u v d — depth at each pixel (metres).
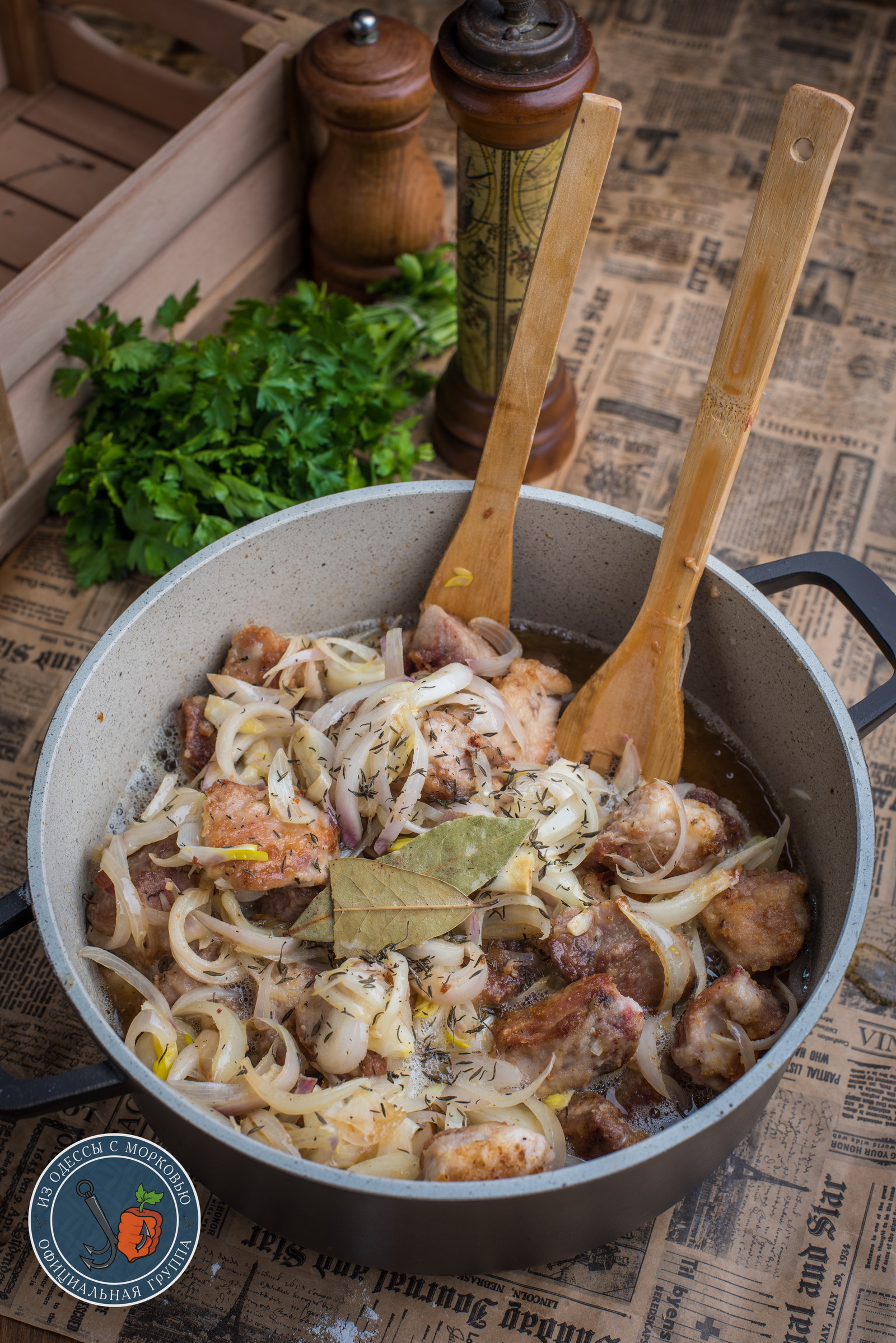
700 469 0.64
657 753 0.68
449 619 0.70
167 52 1.03
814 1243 0.64
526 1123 0.60
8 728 0.77
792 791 0.68
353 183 0.87
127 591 0.82
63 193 0.93
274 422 0.79
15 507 0.82
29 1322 0.62
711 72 1.02
